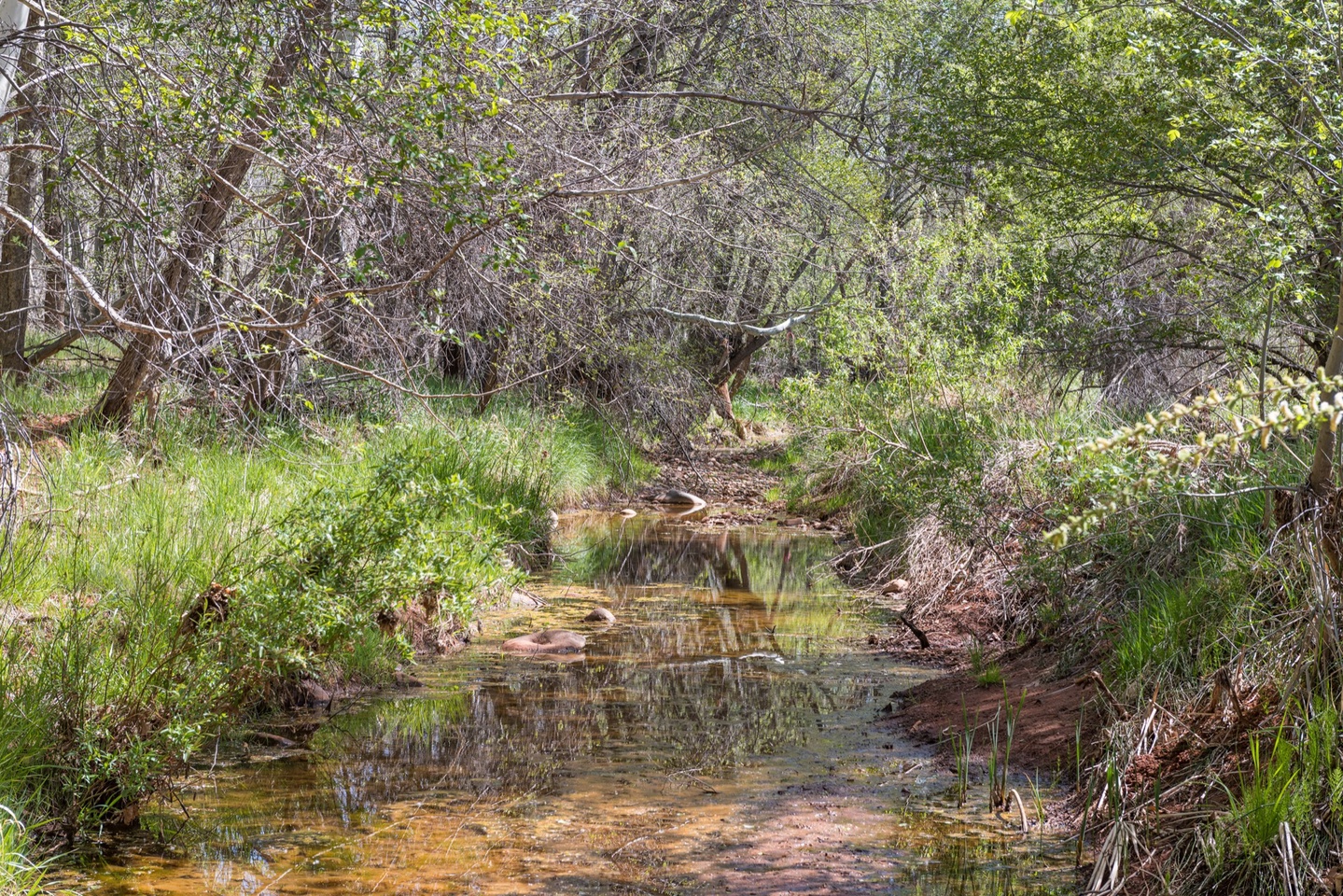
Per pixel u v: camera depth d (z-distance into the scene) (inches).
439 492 277.6
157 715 207.6
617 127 509.7
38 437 392.8
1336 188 259.6
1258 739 168.9
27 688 192.2
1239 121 335.0
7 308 466.6
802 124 574.2
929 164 459.2
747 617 373.4
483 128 393.7
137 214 252.4
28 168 385.7
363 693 278.8
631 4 521.0
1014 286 433.1
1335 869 140.3
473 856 180.9
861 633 348.8
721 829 191.9
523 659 317.4
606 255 558.9
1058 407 415.5
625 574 452.4
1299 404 100.8
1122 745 192.4
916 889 166.6
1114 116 389.1
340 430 446.9
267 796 208.8
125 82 263.4
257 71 273.7
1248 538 222.1
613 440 684.7
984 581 349.4
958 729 241.9
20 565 245.8
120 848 183.6
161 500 316.2
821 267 613.0
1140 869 161.0
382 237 374.9
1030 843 183.2
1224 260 376.2
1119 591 265.3
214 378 336.5
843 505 574.2
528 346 575.5
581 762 229.3
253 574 251.8
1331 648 168.6
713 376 815.7
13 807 173.6
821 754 233.1
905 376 443.2
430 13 248.8
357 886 169.8
